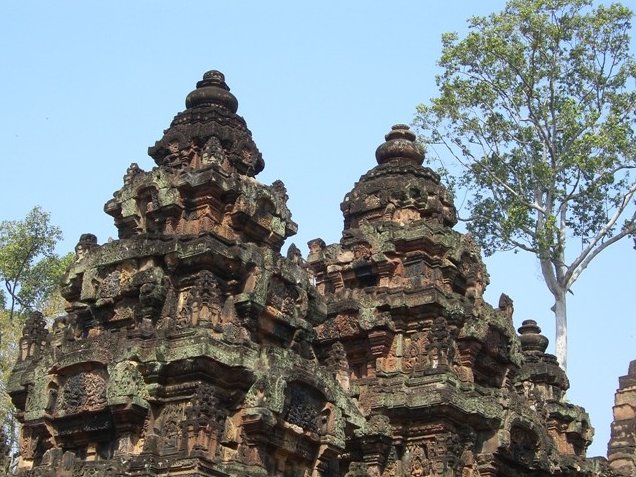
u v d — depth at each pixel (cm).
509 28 4553
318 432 2962
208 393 2697
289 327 3123
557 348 4494
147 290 2892
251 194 3136
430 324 3600
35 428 2909
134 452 2733
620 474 4581
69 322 3109
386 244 3741
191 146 3222
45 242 5384
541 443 3738
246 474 2702
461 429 3469
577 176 4503
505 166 4659
